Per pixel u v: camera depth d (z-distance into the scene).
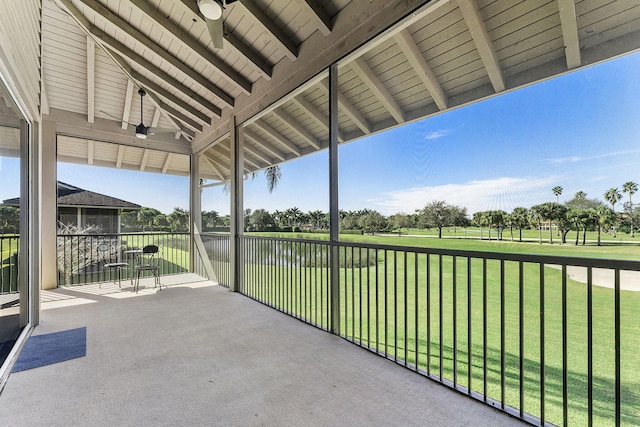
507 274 2.46
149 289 5.16
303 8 2.83
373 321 3.54
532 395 2.02
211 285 5.52
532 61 1.94
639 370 1.72
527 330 2.30
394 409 1.85
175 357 2.55
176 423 1.73
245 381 2.17
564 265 1.61
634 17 1.61
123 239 6.17
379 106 2.97
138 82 4.69
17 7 2.28
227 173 5.59
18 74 2.34
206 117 5.73
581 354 1.99
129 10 3.53
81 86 4.95
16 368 2.35
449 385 2.11
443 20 2.33
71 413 1.81
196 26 3.49
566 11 1.80
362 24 2.68
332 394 2.01
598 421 1.75
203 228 6.61
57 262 5.30
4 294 2.49
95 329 3.21
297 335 3.05
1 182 2.40
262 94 4.14
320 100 3.68
